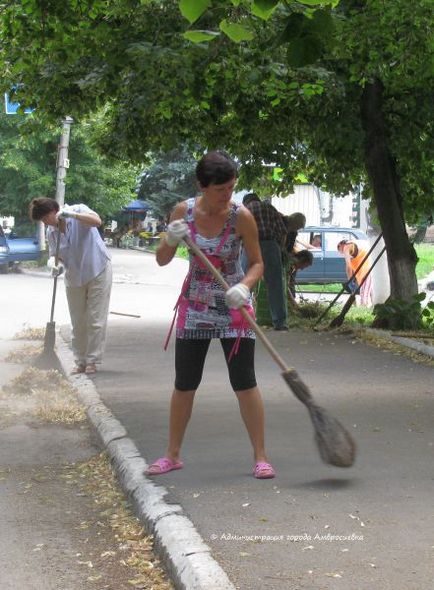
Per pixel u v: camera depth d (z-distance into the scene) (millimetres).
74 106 12703
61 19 10734
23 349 12453
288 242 15867
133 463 6312
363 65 12289
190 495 5547
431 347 11227
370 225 16922
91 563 4949
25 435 7855
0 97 14414
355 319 15734
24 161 31672
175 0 10023
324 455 5633
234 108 13742
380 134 13938
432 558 4531
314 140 14195
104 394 8883
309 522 5047
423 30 11375
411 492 5582
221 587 4172
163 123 13578
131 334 13391
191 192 49250
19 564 4953
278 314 13789
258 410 5938
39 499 6086
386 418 7664
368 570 4395
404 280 14070
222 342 5980
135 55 10078
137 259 39719
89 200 33156
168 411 8055
